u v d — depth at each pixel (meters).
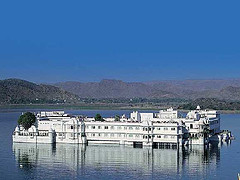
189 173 192.75
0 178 184.50
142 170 199.12
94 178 184.75
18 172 195.00
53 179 183.12
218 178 183.88
